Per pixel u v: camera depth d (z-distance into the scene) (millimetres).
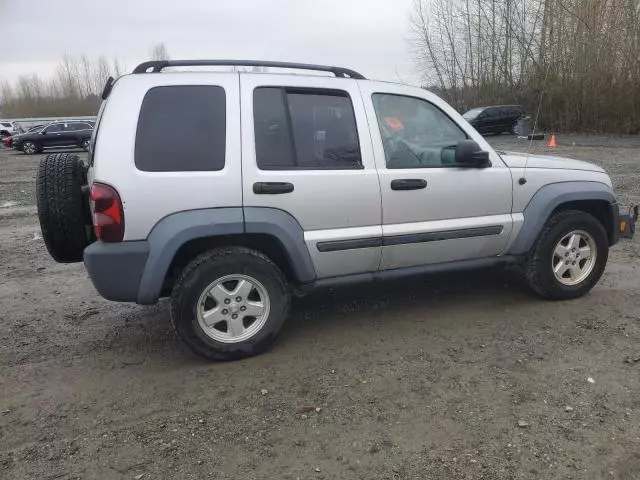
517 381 3498
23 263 6828
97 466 2801
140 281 3594
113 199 3492
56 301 5359
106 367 3898
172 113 3664
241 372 3738
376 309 4820
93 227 3832
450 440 2922
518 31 35000
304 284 4035
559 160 5004
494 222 4465
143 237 3580
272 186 3744
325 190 3896
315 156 3939
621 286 5246
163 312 4961
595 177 4910
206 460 2826
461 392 3391
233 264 3760
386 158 4145
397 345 4082
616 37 30250
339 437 2984
